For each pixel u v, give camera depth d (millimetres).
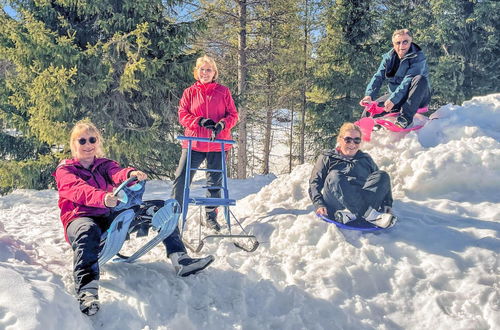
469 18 19719
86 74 12141
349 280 3514
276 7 16125
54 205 6988
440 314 3145
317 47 19438
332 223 4137
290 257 3801
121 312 2973
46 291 2674
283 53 16859
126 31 12555
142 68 11672
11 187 13758
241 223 4734
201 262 3350
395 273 3586
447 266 3568
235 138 19078
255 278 3578
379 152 5168
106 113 12336
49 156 12727
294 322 3041
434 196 4656
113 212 3359
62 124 11906
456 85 19578
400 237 3971
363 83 17562
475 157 4699
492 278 3422
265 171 20703
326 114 17719
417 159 4832
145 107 12984
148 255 4031
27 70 12195
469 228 4012
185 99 4777
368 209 4020
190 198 4121
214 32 16391
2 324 2342
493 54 20562
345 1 17844
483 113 5559
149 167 14352
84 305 2816
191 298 3219
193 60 12859
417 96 5160
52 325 2455
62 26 12445
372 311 3238
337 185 4129
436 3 19781
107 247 3121
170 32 12859
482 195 4582
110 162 3484
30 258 3686
